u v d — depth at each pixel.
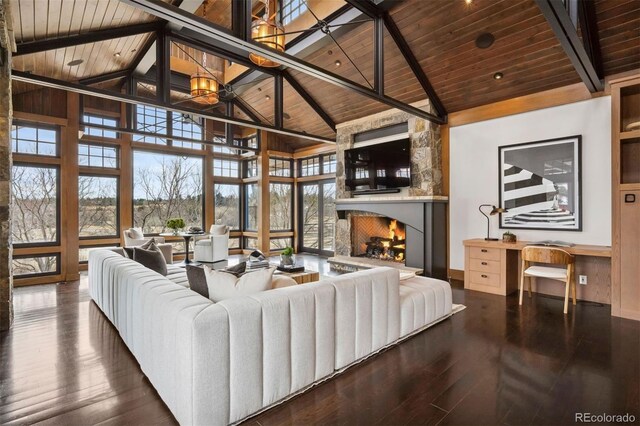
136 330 2.61
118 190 7.14
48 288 5.18
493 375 2.46
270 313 2.07
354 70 5.61
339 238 7.07
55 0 3.20
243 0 2.78
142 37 4.79
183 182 8.28
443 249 5.70
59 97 5.77
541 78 4.55
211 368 1.81
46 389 2.28
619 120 3.65
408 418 1.97
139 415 2.00
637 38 3.70
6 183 3.40
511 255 4.81
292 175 9.30
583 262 4.39
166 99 4.40
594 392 2.22
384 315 2.88
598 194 4.27
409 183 5.79
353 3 4.10
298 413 2.03
